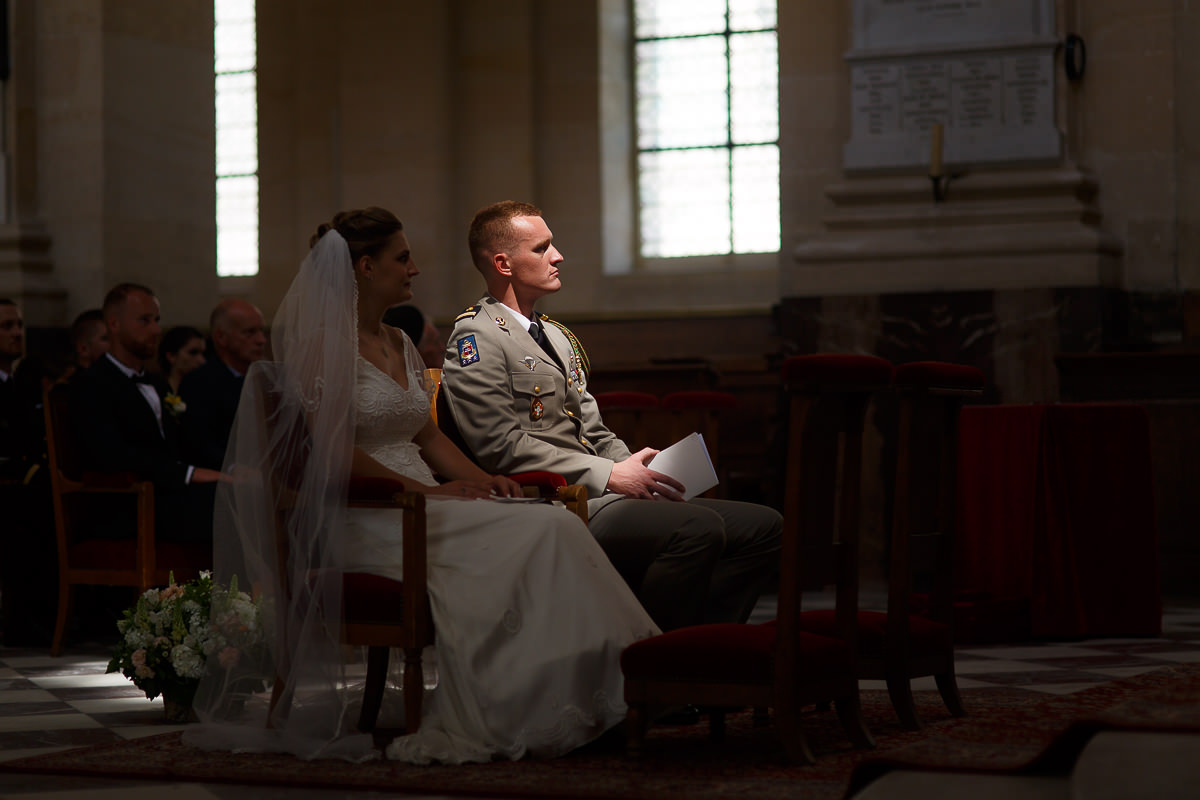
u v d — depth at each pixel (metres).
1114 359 8.38
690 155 13.88
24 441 7.65
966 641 6.35
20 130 10.98
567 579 3.99
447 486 4.36
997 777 3.08
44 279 10.86
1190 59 9.11
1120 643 6.32
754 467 9.07
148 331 6.61
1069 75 9.17
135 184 10.99
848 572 4.01
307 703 4.00
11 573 6.89
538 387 4.77
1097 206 9.26
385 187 13.71
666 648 3.73
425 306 13.59
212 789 3.56
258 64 14.70
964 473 6.66
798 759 3.66
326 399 4.12
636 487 4.51
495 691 3.89
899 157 9.40
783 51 9.86
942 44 9.31
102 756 3.95
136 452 6.25
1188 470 8.27
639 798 3.27
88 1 10.80
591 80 13.70
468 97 13.77
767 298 13.36
